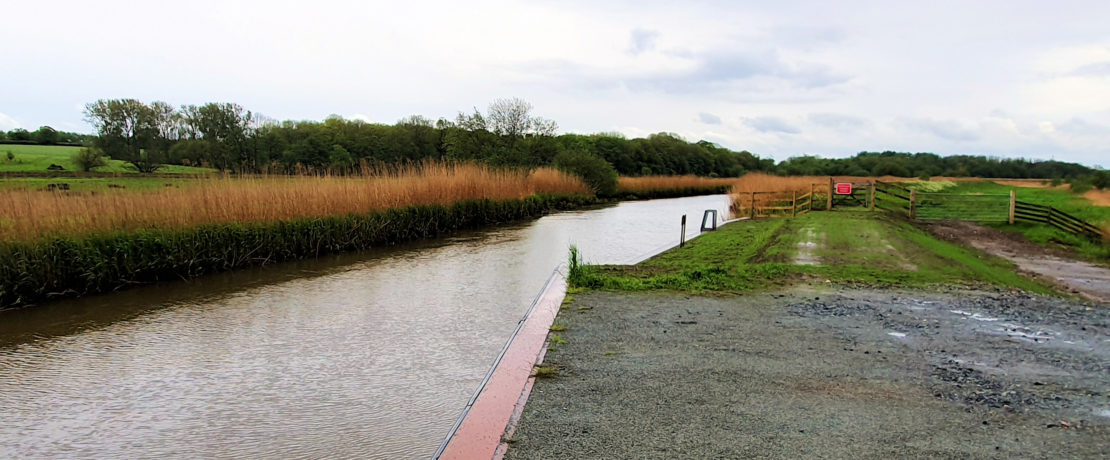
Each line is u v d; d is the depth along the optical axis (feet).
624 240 62.85
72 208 37.17
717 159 332.19
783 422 14.93
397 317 29.89
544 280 40.01
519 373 18.71
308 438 16.65
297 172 61.57
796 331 24.41
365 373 21.72
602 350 21.38
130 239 37.35
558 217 94.22
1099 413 15.88
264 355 23.85
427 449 15.97
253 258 45.62
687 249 51.19
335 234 53.11
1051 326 26.12
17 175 76.95
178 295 34.99
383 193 61.87
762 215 87.25
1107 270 46.98
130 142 112.98
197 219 42.65
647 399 16.48
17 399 19.54
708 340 22.84
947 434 14.33
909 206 94.22
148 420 17.97
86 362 23.15
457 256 51.24
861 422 14.99
